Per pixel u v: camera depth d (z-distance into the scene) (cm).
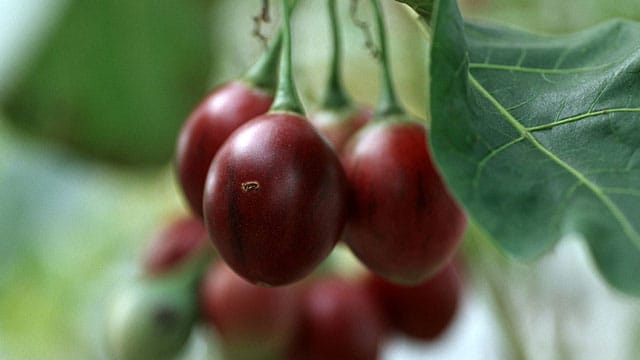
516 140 73
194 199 80
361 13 107
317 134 75
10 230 123
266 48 81
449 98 70
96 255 134
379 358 93
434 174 77
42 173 125
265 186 73
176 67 109
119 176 122
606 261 71
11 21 106
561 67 76
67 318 137
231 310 91
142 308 93
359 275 95
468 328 120
